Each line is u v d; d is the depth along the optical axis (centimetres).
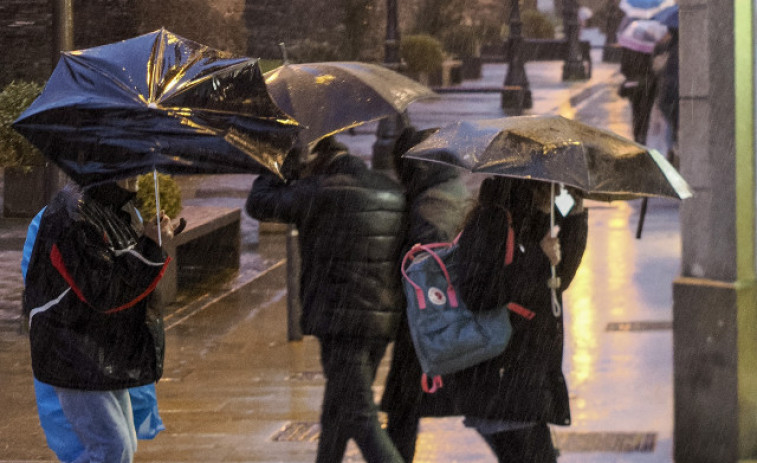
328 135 1011
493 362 897
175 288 2078
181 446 1261
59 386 860
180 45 849
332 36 5847
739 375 1135
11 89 2841
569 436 1266
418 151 906
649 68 3069
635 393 1430
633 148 875
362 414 984
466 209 992
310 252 995
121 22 4788
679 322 1162
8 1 4441
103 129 792
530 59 8294
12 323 1869
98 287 835
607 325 1791
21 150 2808
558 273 909
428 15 6769
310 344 1756
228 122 809
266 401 1444
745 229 1140
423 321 902
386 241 986
